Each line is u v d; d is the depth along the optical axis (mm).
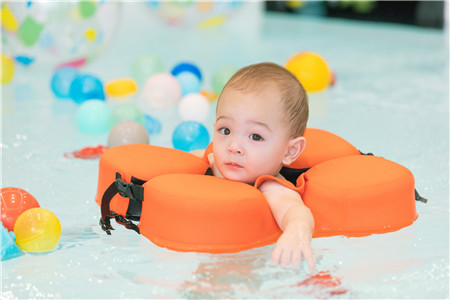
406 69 5949
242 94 2391
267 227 2293
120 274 2068
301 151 2539
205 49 6996
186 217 2195
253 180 2449
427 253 2230
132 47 7074
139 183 2469
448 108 4504
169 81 4609
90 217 2551
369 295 1954
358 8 9336
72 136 3727
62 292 1951
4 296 1921
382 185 2389
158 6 7668
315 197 2381
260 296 1936
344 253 2227
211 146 2896
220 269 2094
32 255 2213
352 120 4152
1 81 5082
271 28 8758
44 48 5336
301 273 2076
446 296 1941
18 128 3850
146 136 3434
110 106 4477
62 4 5207
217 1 7766
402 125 4035
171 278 2039
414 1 8742
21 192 2469
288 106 2416
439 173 3105
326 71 5102
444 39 7805
